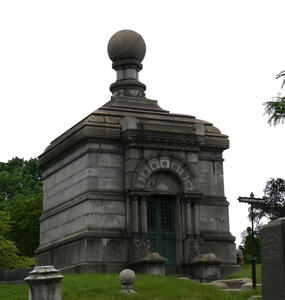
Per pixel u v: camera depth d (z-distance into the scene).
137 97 50.62
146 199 44.06
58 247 46.22
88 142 44.34
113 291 31.20
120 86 51.44
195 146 46.28
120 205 43.94
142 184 43.94
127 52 51.88
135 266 42.03
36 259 49.94
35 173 97.38
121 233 43.19
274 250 23.72
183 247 44.97
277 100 40.81
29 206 76.88
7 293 31.66
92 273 41.19
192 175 45.81
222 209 47.38
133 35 52.28
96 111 46.22
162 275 38.88
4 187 94.50
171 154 45.44
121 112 47.41
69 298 29.72
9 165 99.94
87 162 44.16
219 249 46.31
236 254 47.66
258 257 72.75
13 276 39.72
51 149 50.03
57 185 48.91
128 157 44.34
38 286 24.89
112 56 52.41
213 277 43.03
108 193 43.84
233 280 38.84
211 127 49.31
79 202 44.28
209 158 48.12
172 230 45.50
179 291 31.38
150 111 48.91
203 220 46.50
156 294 30.64
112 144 44.97
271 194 80.38
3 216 65.25
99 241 42.44
